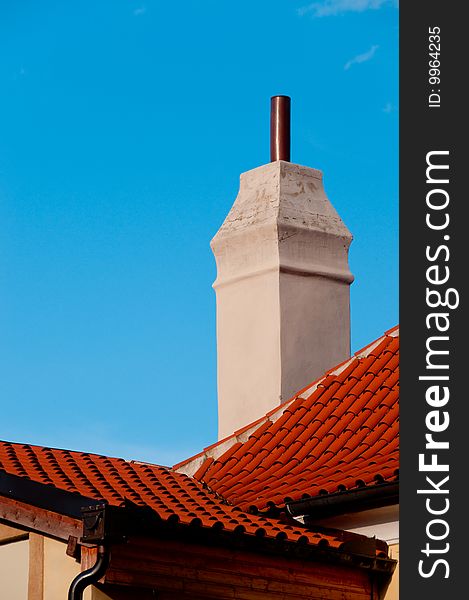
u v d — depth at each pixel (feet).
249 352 52.42
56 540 35.53
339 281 53.72
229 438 48.80
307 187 54.70
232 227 54.34
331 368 52.54
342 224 54.54
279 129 55.77
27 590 35.83
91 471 43.60
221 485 45.14
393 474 38.52
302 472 43.29
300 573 37.70
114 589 34.30
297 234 52.95
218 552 36.04
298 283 52.54
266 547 36.63
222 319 53.83
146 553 34.60
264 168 55.01
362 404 46.29
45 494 35.68
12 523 36.58
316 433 45.85
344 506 39.81
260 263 52.85
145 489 41.93
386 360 48.55
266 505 41.01
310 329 52.39
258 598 36.58
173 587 34.94
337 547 38.24
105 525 33.45
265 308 52.24
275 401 50.93
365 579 39.34
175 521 34.88
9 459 42.91
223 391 52.95
